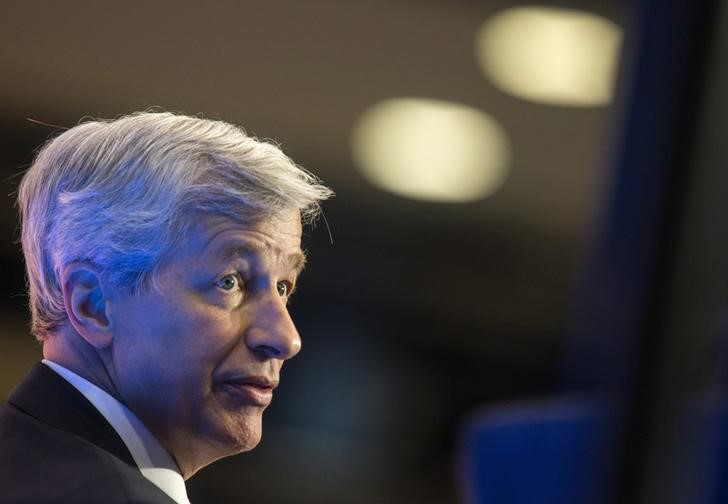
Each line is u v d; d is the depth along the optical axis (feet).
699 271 4.73
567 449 8.39
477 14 49.65
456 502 53.93
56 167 10.40
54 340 10.52
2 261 46.19
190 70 51.06
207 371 10.13
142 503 8.87
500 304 55.26
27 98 49.98
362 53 51.34
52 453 9.45
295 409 53.52
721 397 5.81
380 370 54.54
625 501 4.80
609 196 5.19
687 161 4.76
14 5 47.85
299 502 52.44
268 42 50.83
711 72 4.75
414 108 53.36
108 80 50.21
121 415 10.13
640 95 5.00
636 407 4.80
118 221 9.92
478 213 54.85
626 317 4.86
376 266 54.29
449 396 54.49
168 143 10.19
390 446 53.36
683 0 4.80
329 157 53.93
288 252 10.49
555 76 50.85
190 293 10.02
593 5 47.96
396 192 54.44
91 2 47.93
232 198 10.10
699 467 4.79
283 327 10.28
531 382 55.06
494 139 52.42
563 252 54.54
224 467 52.54
